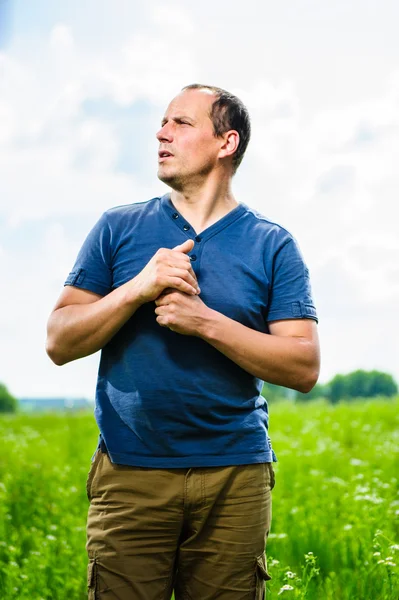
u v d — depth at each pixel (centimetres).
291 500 609
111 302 267
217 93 291
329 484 662
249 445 275
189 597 282
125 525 271
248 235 288
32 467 793
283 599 382
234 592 274
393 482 658
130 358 275
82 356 280
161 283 258
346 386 2372
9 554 482
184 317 261
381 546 427
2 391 3228
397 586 398
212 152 287
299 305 287
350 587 413
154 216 290
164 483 269
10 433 1179
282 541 489
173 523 271
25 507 641
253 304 281
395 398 1396
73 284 286
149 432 270
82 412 1463
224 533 273
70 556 482
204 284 278
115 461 273
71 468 790
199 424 270
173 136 287
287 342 277
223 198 294
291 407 1418
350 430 1019
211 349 273
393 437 975
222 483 270
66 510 625
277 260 288
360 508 556
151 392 269
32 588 434
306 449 899
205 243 283
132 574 271
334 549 478
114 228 290
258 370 272
